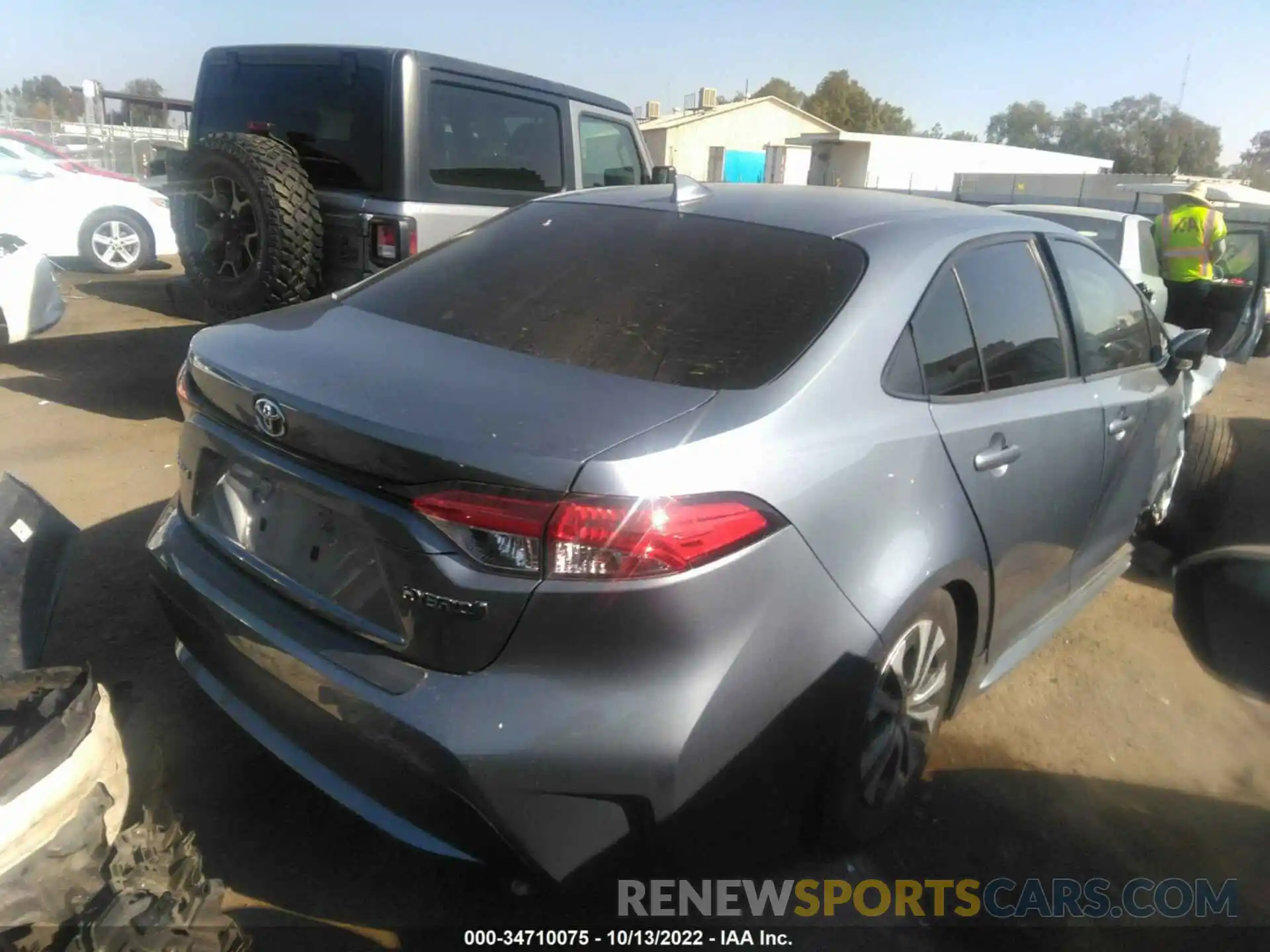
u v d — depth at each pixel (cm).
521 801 195
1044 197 2500
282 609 228
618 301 263
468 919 241
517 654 196
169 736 296
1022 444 291
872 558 235
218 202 537
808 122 4744
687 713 200
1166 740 343
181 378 272
